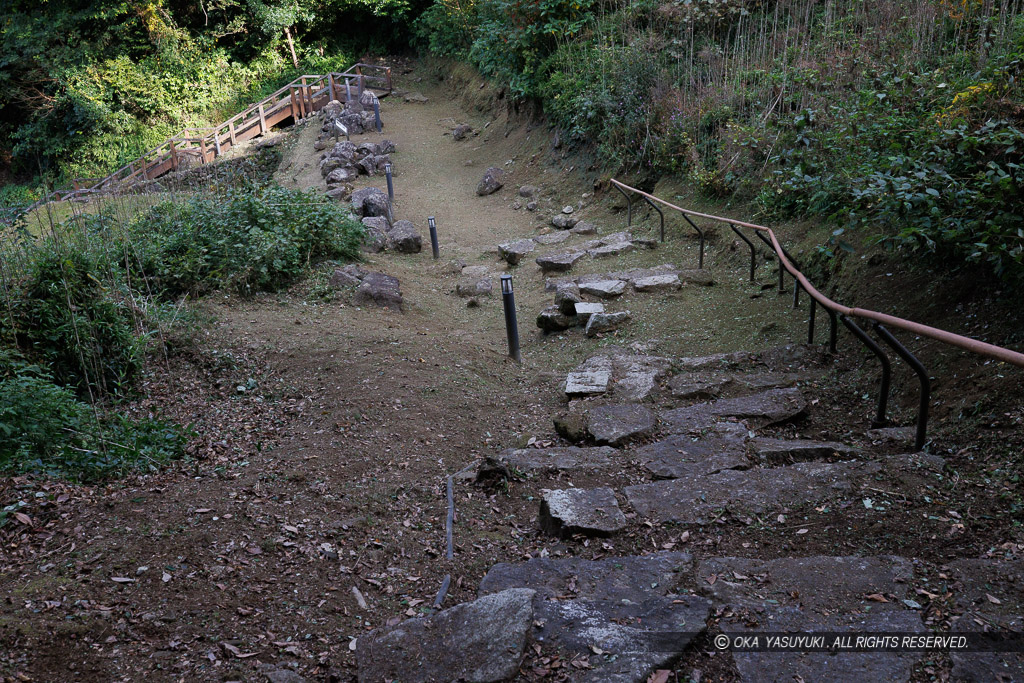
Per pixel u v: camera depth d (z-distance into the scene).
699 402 5.96
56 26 25.66
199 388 6.65
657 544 3.89
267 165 21.06
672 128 12.21
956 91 7.57
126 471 4.93
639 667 2.90
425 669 3.01
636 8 15.17
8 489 4.46
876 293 6.73
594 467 4.86
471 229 13.93
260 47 28.56
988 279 5.72
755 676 2.84
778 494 4.16
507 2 16.81
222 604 3.50
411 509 4.55
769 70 11.79
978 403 4.69
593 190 13.72
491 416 6.10
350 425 5.65
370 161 17.81
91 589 3.54
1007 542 3.49
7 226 8.35
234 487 4.61
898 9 11.09
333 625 3.42
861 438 4.98
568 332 8.28
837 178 8.00
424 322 8.98
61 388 5.96
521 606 3.27
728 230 10.03
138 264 9.04
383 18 28.59
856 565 3.46
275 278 9.44
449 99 23.17
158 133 26.25
